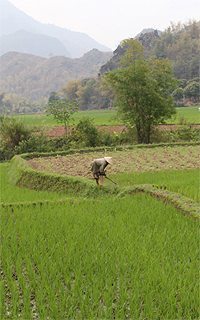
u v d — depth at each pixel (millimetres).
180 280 7660
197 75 110750
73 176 19156
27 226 12047
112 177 19625
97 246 9773
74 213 13328
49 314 7156
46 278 8281
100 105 116312
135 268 8500
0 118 39438
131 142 38531
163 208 13250
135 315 6789
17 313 7207
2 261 9391
